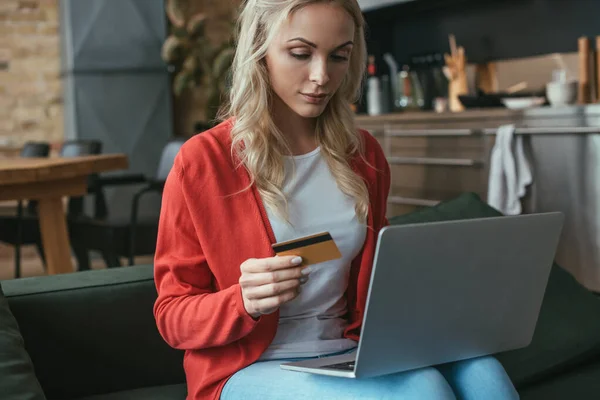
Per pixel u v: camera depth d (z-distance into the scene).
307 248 1.27
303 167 1.60
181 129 7.23
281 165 1.56
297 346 1.51
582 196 3.86
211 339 1.42
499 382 1.34
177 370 1.84
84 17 6.59
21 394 1.40
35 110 6.81
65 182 3.44
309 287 1.54
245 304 1.36
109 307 1.77
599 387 1.80
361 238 1.60
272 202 1.52
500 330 1.40
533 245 1.37
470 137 4.43
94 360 1.74
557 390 1.78
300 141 1.64
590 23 4.52
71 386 1.72
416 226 1.18
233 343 1.49
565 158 3.92
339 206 1.60
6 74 6.71
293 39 1.48
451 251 1.24
